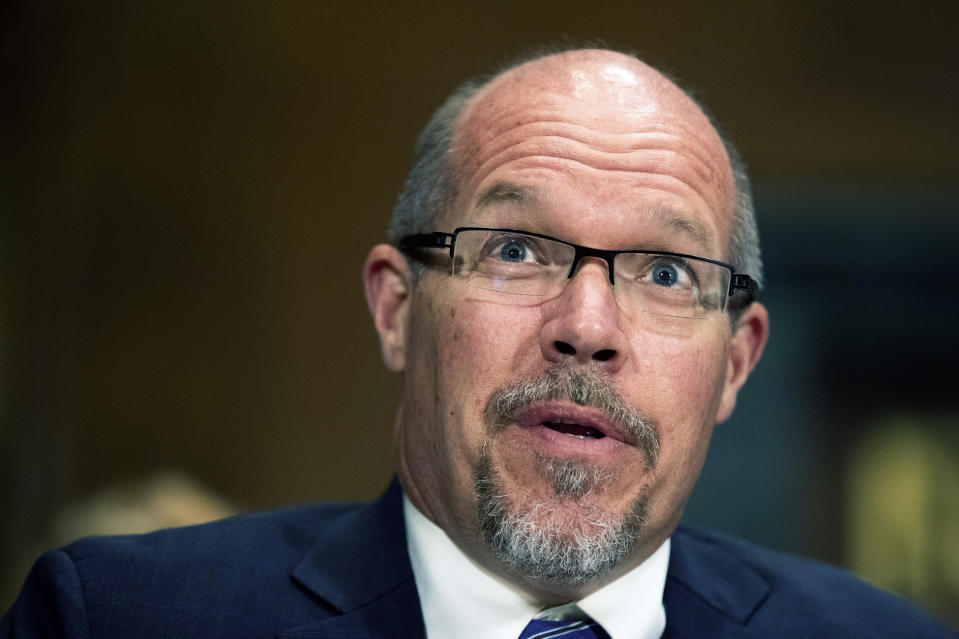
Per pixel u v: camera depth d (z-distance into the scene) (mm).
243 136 13312
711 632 5289
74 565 4953
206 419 13016
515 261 4863
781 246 13336
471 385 4758
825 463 13000
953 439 12961
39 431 12758
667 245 4898
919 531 12789
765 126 13336
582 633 4941
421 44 13352
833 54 13398
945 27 13328
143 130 13242
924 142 13281
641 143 4930
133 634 4660
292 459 13016
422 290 5090
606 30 13336
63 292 12984
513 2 13359
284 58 13359
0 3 13148
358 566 5109
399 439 5488
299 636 4746
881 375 13148
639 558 5027
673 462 4871
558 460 4621
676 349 4859
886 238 13344
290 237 13250
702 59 13383
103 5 13289
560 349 4680
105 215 13148
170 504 9211
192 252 13188
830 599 5766
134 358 13008
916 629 5688
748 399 13164
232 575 4973
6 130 13125
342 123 13344
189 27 13352
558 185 4816
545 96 5027
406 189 5582
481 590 4926
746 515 12938
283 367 13133
